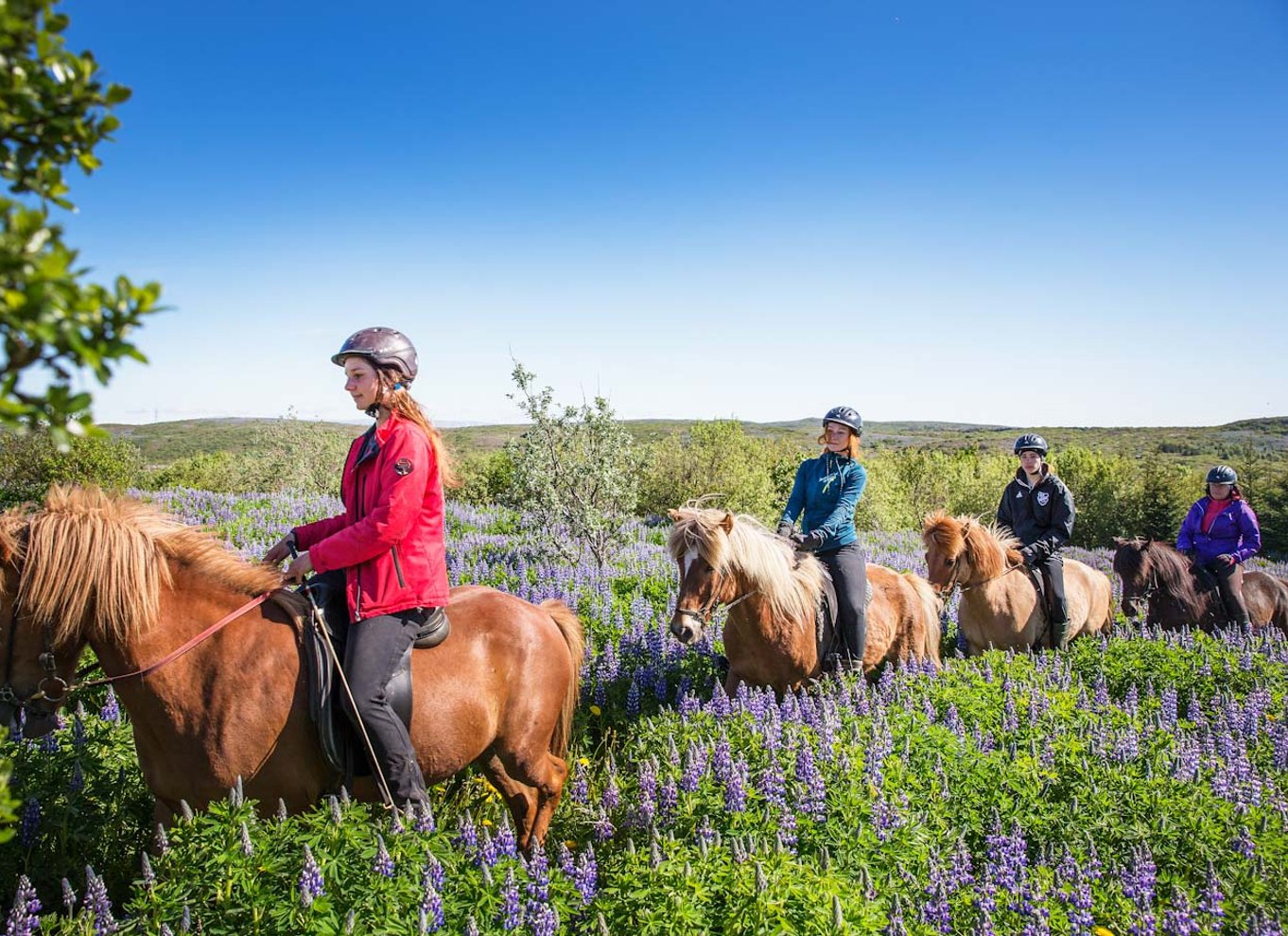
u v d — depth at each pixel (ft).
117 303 4.12
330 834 10.37
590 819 15.88
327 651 12.53
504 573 35.78
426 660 13.61
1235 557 33.09
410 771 12.61
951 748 16.60
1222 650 27.32
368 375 12.89
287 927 9.21
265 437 92.68
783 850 11.59
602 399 43.16
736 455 93.50
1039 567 28.53
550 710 15.28
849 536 23.06
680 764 15.85
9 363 4.10
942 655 31.78
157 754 12.34
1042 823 14.64
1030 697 20.52
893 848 12.92
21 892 10.12
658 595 34.40
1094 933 11.92
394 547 12.76
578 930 10.82
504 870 10.95
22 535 11.57
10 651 11.40
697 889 10.44
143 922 9.55
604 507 43.04
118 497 12.48
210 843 10.02
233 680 12.11
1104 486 143.95
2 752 11.93
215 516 49.29
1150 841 14.46
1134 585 33.32
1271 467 150.82
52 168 5.00
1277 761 19.04
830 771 14.90
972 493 131.03
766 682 21.62
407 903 9.93
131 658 11.88
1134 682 24.90
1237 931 12.41
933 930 11.22
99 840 14.34
